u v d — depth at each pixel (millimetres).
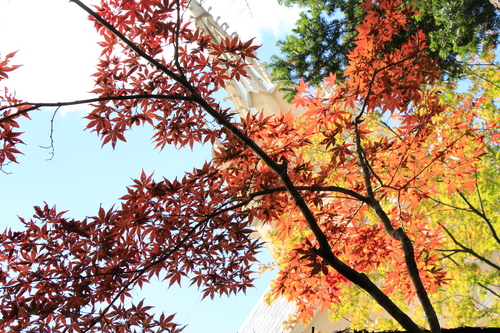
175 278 5746
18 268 5203
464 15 9086
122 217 5176
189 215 5430
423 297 4211
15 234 5105
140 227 5387
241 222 5730
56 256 5242
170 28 5270
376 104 6695
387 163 7180
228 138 5754
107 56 5707
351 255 6973
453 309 12367
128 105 5879
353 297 12266
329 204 7289
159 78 5934
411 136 7023
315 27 10859
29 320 5020
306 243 4719
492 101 12156
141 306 5172
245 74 5754
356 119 6211
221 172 5852
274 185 5898
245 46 5465
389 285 7035
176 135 6129
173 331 5305
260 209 5809
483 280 12195
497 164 12188
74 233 5250
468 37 10062
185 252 5676
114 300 4875
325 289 6254
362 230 6992
